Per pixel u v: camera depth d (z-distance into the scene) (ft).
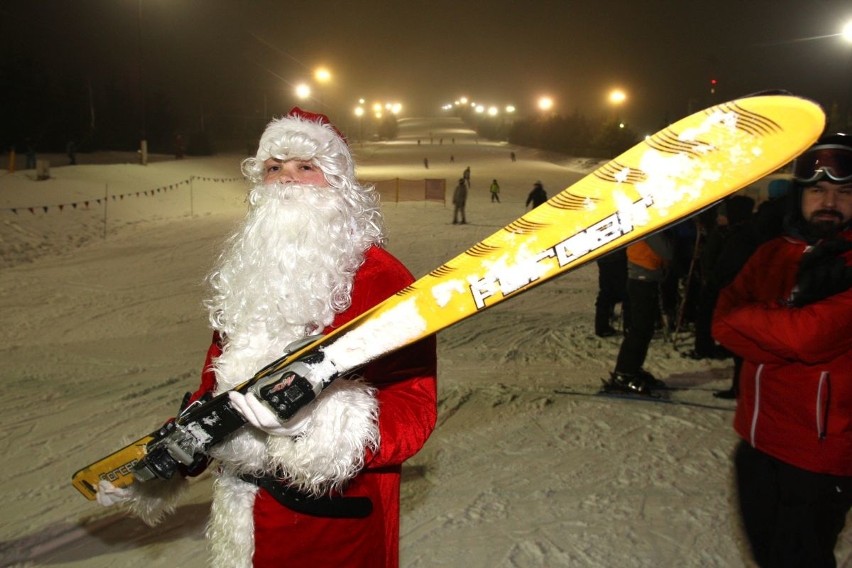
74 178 76.13
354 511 5.71
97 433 16.37
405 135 296.30
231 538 5.87
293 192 5.80
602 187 4.38
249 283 5.72
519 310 30.99
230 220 67.87
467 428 16.02
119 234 59.00
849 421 7.03
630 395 18.37
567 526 11.33
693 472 13.37
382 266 5.95
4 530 11.64
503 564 10.23
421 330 4.85
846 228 7.26
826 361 7.04
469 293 4.75
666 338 25.14
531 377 20.62
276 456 5.30
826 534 7.32
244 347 5.69
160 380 20.98
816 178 7.14
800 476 7.21
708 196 4.11
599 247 4.38
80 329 28.58
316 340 5.15
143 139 96.48
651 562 10.23
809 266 7.00
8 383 20.86
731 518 11.48
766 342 7.20
